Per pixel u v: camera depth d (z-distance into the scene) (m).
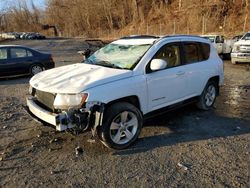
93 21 93.62
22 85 11.22
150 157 4.77
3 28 108.94
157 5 62.84
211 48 7.21
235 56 15.94
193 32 45.12
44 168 4.47
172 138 5.50
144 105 5.35
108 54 5.97
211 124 6.23
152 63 5.29
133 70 5.21
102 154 4.87
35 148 5.14
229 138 5.50
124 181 4.10
